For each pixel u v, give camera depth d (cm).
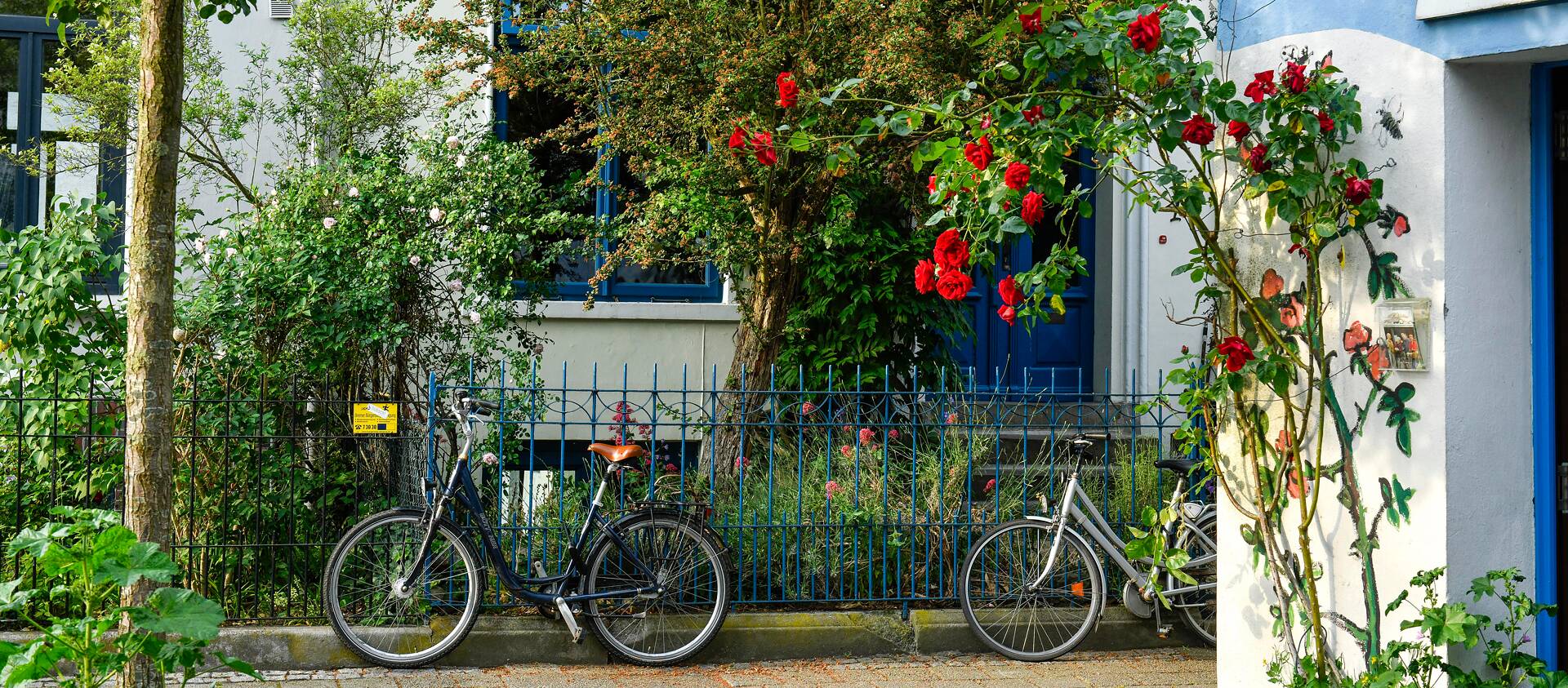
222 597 620
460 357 720
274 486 639
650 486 637
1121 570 678
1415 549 409
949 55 741
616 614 620
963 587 643
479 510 607
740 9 755
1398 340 412
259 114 822
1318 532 443
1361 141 423
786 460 712
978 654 648
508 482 665
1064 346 1048
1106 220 1028
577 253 809
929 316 845
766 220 775
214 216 848
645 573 615
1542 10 378
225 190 847
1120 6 430
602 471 701
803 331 812
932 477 684
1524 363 413
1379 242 418
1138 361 998
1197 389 470
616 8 745
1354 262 427
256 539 615
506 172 750
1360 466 427
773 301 816
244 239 693
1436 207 402
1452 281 400
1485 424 406
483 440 680
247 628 600
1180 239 1000
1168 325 999
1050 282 430
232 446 633
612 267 765
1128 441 773
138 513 385
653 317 929
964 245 442
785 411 720
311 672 586
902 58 679
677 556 626
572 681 585
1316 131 408
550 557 645
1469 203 404
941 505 669
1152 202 500
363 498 662
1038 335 1045
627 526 618
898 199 840
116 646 343
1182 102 417
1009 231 426
